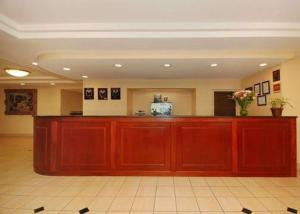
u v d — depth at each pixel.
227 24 3.12
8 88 9.39
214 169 3.77
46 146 3.90
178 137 3.79
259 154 3.76
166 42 3.50
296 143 3.94
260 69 4.87
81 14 2.89
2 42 3.45
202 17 2.97
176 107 7.04
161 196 2.99
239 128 3.77
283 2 2.56
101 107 6.45
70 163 3.84
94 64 4.44
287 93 4.25
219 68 4.79
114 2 2.58
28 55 4.18
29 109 9.34
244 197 2.96
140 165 3.81
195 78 6.23
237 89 6.29
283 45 3.62
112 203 2.78
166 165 3.79
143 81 6.44
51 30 3.20
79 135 3.84
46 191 3.17
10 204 2.76
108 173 3.81
